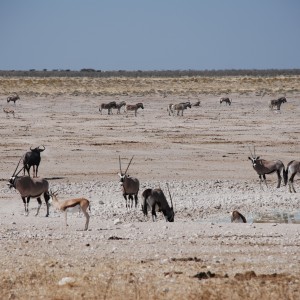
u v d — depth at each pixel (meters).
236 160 137.88
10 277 46.88
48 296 40.75
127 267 50.62
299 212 90.25
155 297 39.84
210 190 106.44
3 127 193.88
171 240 64.19
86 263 52.94
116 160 137.00
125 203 93.94
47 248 60.34
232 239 64.81
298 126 198.88
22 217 79.94
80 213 85.88
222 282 44.47
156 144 160.25
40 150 118.50
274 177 120.31
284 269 49.97
